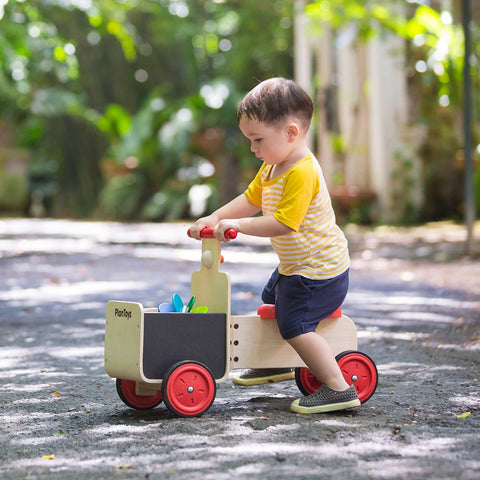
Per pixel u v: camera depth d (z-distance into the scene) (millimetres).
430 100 17281
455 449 2660
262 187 3400
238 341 3340
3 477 2451
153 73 25094
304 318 3238
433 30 14375
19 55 14539
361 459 2551
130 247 12812
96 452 2697
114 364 3258
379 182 17344
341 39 13695
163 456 2623
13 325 5777
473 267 9312
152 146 21219
